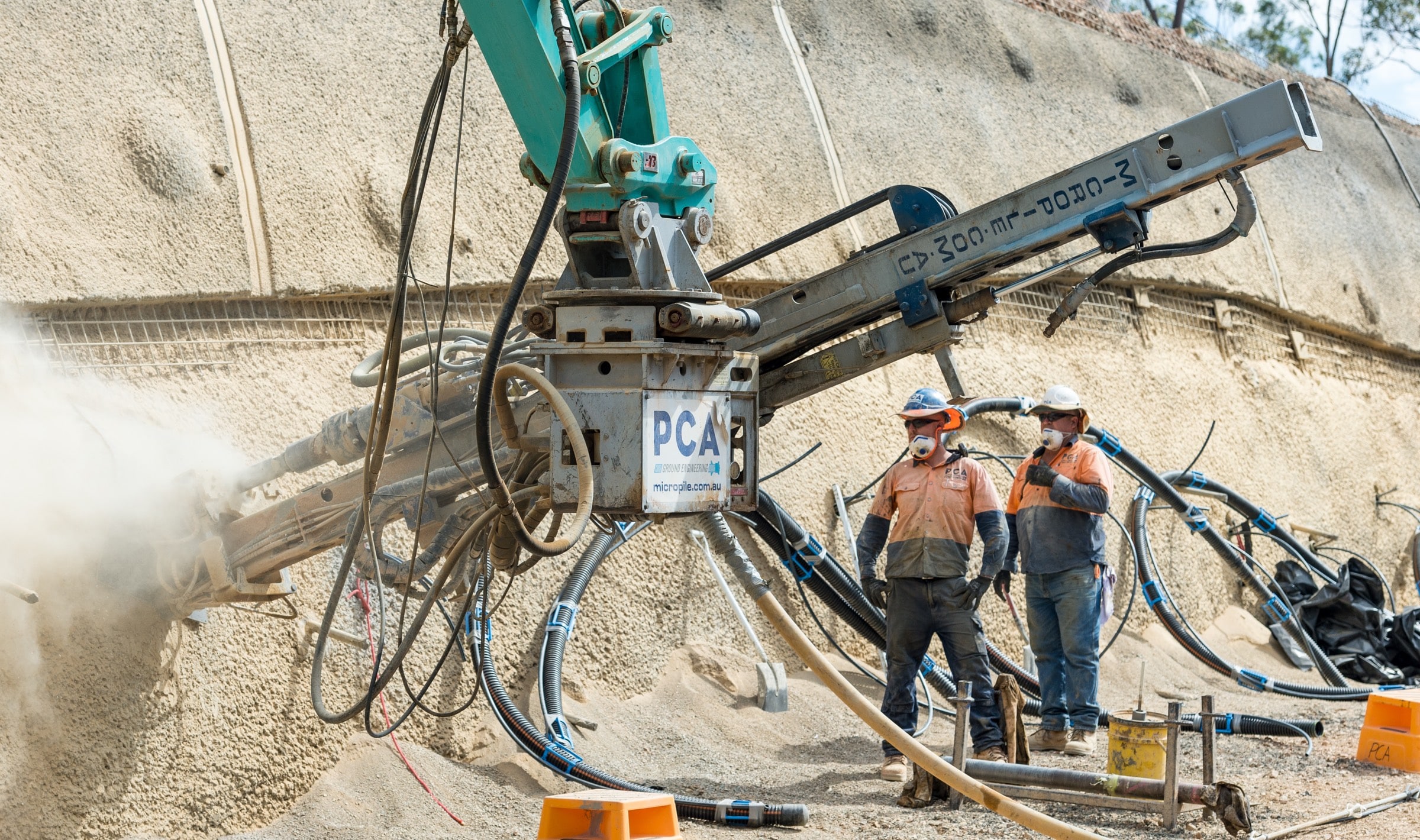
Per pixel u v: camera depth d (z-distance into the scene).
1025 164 11.33
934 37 11.46
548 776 6.44
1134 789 5.43
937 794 6.02
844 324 5.23
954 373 5.70
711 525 4.25
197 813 5.61
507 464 4.79
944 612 6.46
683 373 4.21
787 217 9.30
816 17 10.55
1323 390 14.06
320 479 6.45
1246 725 7.26
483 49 4.27
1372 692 7.05
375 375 5.25
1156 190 4.80
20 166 5.81
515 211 7.77
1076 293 5.00
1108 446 9.54
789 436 8.78
